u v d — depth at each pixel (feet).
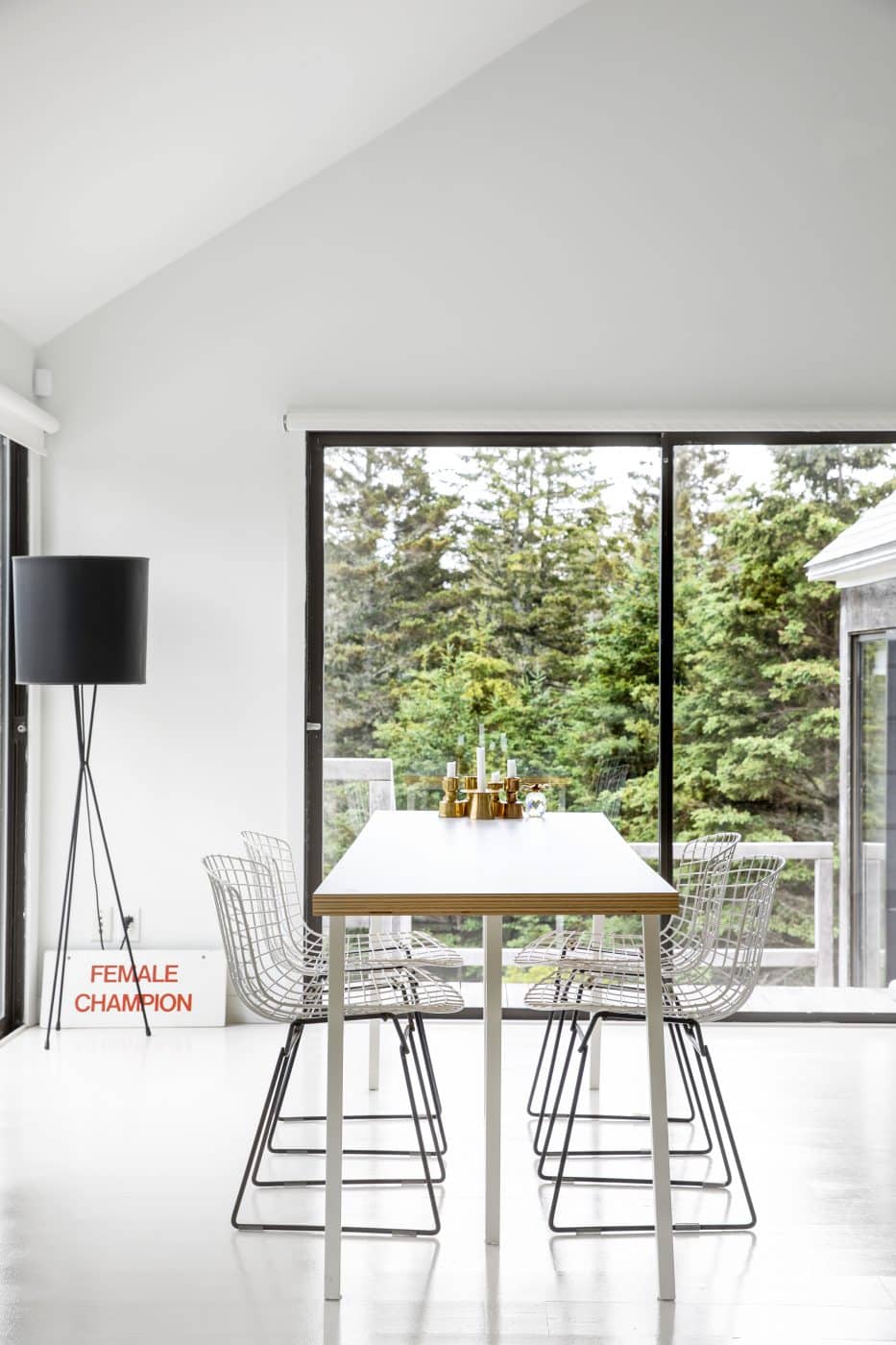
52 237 14.97
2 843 16.63
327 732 17.63
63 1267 9.97
